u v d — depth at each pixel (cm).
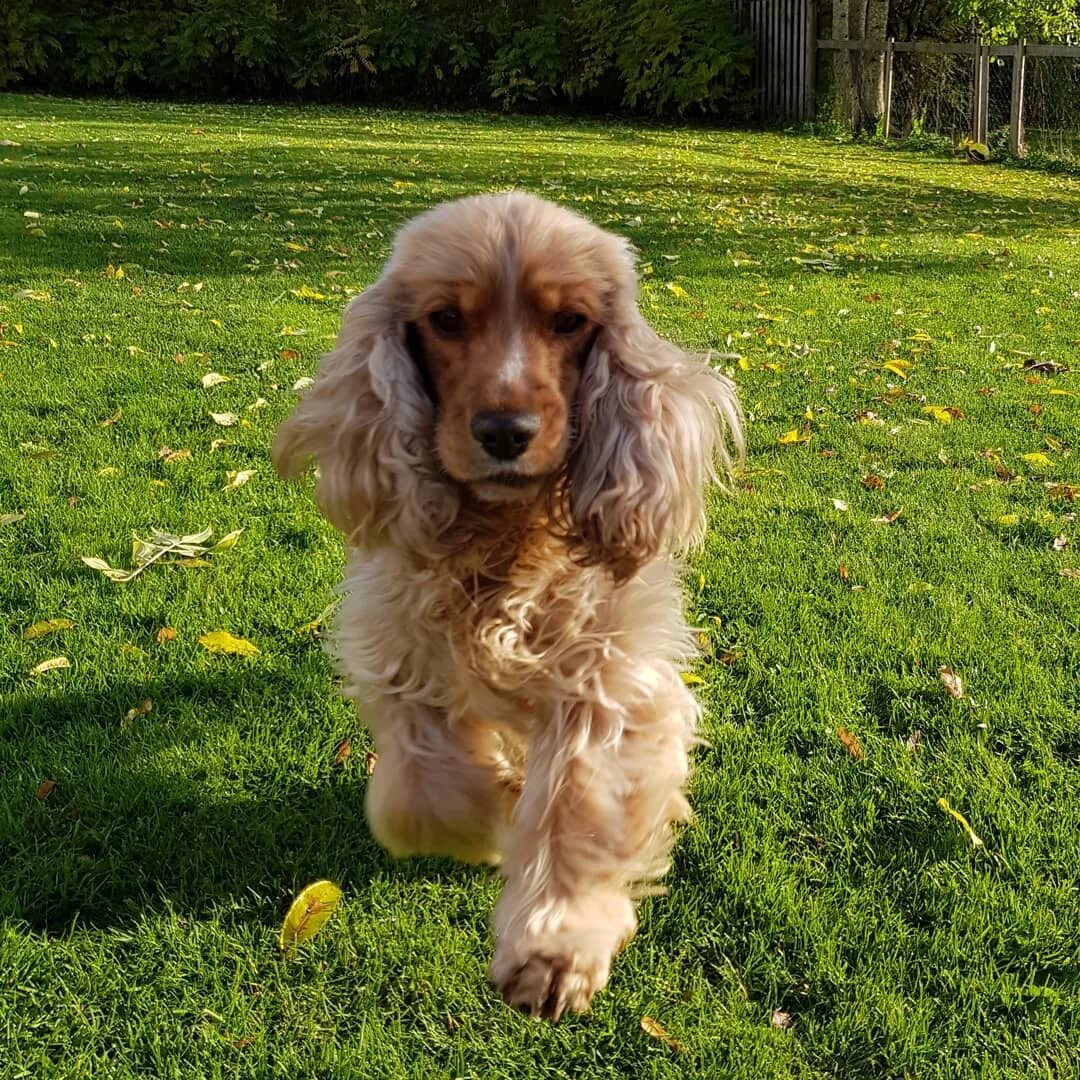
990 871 76
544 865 60
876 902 73
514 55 620
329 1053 62
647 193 334
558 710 64
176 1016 64
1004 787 83
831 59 585
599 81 630
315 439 68
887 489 134
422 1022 65
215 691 92
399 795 67
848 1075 62
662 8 598
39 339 170
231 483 125
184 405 148
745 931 71
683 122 605
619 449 65
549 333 64
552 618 65
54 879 72
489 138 476
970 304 225
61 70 612
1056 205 364
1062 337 202
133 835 76
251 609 102
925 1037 64
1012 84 527
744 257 256
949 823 80
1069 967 68
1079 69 555
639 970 69
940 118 581
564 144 465
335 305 201
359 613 70
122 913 71
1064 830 78
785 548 119
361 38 614
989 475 140
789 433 148
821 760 86
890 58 552
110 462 129
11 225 241
